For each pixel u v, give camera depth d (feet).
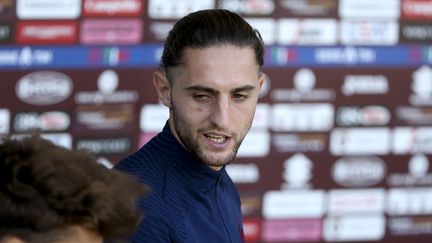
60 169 13.34
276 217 46.55
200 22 21.08
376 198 47.42
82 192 13.12
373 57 46.29
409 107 47.01
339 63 45.98
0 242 12.76
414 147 47.34
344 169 46.91
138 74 44.19
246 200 46.09
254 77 21.25
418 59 46.78
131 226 13.64
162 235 20.83
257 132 45.68
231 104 21.13
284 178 46.32
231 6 44.65
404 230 47.93
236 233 23.40
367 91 46.44
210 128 21.09
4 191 12.92
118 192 13.57
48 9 43.06
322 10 45.47
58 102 43.62
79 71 43.68
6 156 13.53
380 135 46.91
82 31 43.47
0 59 42.91
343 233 47.39
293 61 45.52
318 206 46.88
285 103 45.78
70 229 13.01
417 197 47.80
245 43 21.03
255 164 45.91
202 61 20.74
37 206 12.82
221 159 21.42
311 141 46.29
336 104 46.26
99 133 44.19
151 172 21.71
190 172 22.00
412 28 46.50
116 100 44.14
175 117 21.45
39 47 43.19
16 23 42.83
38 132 17.04
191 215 21.75
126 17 43.78
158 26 44.04
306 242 47.01
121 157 44.47
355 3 45.75
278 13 45.11
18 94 43.24
